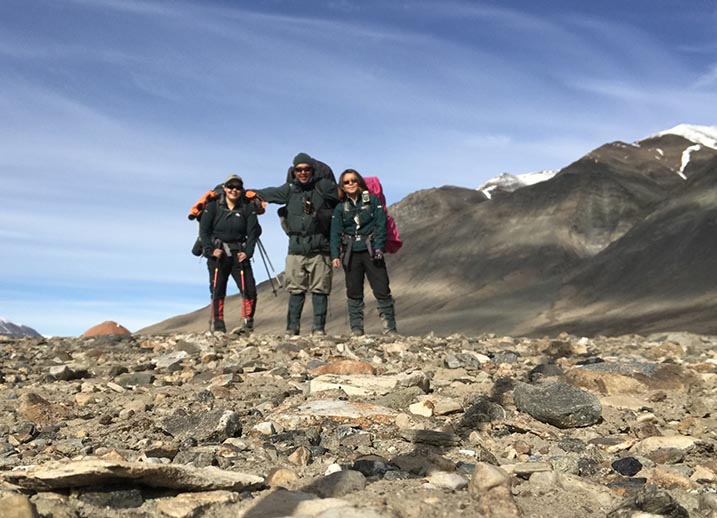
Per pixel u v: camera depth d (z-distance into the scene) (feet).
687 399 19.74
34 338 43.19
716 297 344.69
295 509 9.77
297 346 29.99
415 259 618.03
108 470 10.39
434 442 14.61
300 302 39.63
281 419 16.40
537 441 15.24
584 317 394.11
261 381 22.20
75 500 10.44
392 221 38.50
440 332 454.40
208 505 10.23
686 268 400.67
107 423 16.92
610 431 16.37
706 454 14.29
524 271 531.91
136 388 22.26
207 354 28.14
